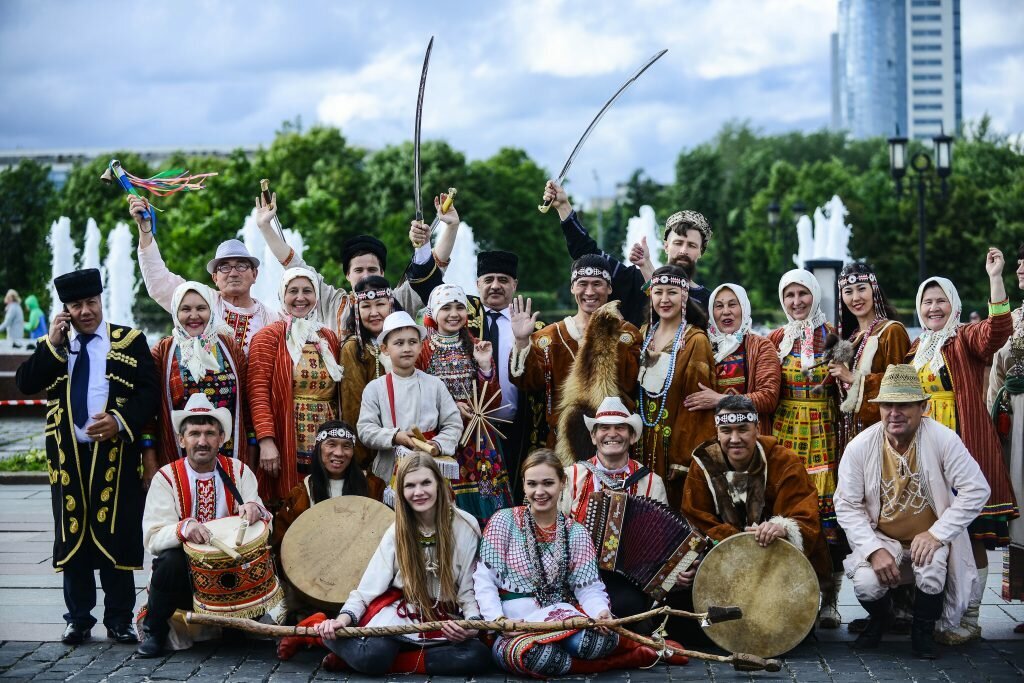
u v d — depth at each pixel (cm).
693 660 673
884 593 692
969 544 701
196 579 659
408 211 5681
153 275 823
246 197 4212
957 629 705
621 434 703
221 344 746
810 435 754
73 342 714
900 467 697
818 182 6122
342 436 702
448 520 659
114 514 702
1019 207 4625
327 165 5844
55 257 2928
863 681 627
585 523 690
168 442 733
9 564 912
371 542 691
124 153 5244
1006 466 747
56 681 627
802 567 675
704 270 7288
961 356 745
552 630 634
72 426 704
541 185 6278
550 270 6200
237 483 702
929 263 4912
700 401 739
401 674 645
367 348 760
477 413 753
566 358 773
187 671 647
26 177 5078
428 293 851
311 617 667
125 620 713
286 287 753
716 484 708
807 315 762
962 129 5647
